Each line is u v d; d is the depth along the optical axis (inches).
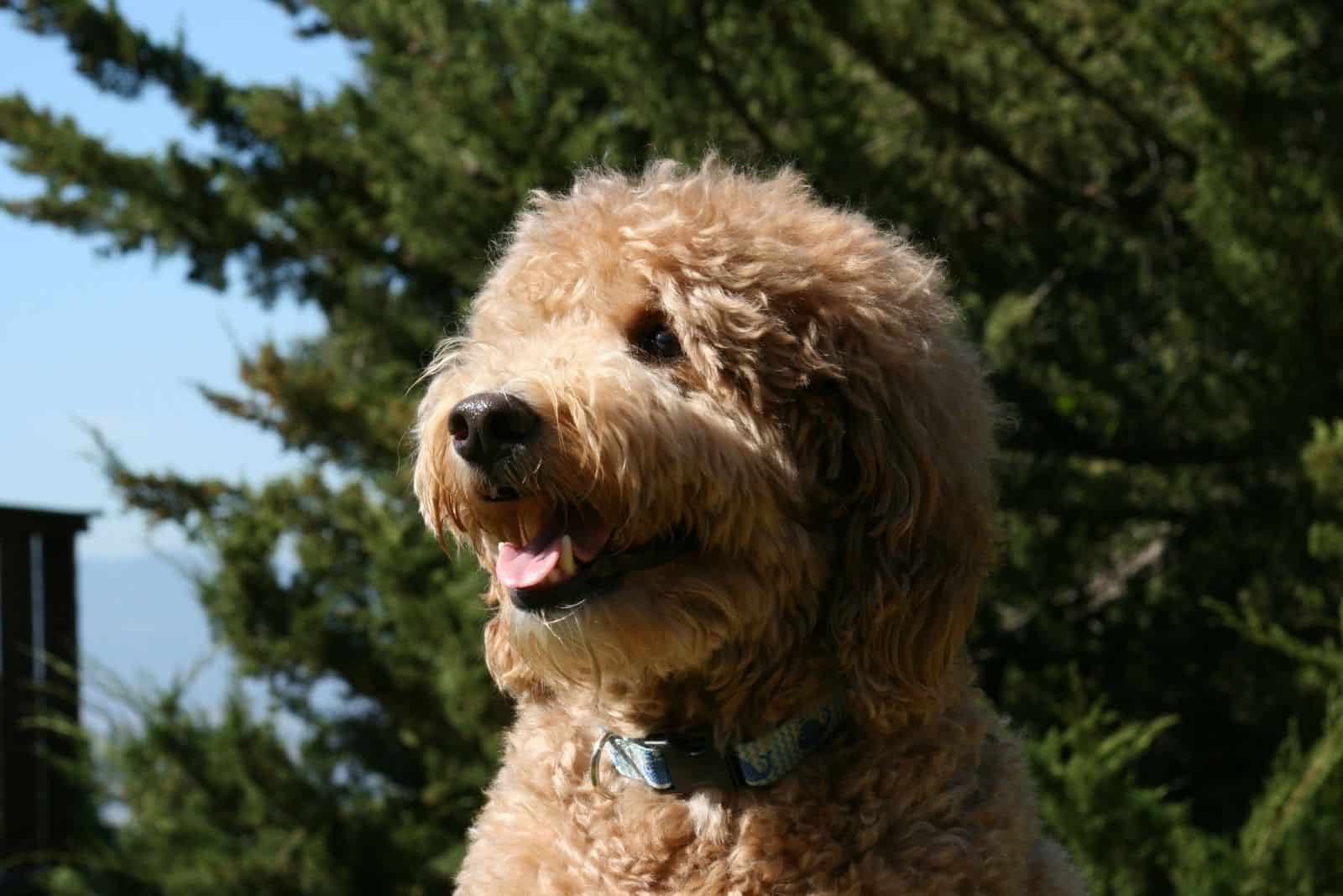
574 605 123.5
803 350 129.0
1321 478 288.8
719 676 129.3
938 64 347.9
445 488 131.5
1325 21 349.4
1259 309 329.1
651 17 318.0
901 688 127.3
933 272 141.9
